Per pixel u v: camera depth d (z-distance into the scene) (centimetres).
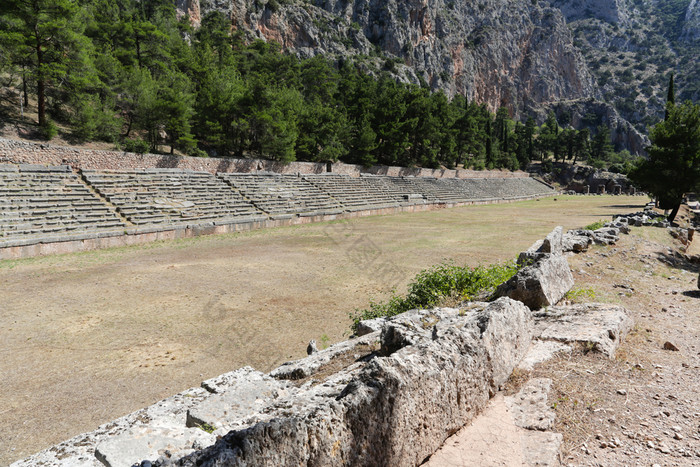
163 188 3120
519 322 553
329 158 5569
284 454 237
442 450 350
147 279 1588
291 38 13875
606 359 541
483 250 2164
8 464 552
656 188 3619
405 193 5425
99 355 916
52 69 3253
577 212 4844
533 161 15275
